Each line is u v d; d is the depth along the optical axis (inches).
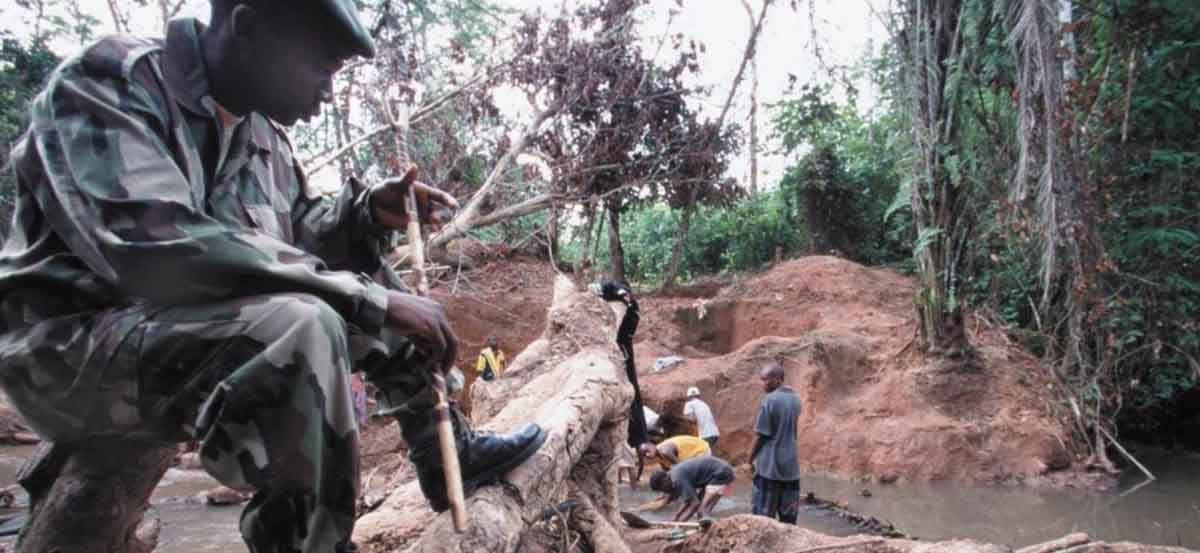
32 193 65.9
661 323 695.7
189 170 69.9
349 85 465.4
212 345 61.7
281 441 61.6
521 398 186.4
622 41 577.6
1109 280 479.2
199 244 60.9
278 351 60.8
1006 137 473.4
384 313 67.8
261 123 85.4
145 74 68.7
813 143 822.5
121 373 63.2
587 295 234.7
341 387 63.9
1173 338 483.8
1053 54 399.2
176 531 274.2
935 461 469.7
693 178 666.8
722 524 201.5
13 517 220.8
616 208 691.4
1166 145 471.2
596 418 174.6
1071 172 413.1
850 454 492.4
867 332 591.5
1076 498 410.6
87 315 65.1
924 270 529.3
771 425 320.2
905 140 517.3
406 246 401.1
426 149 518.3
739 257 869.8
